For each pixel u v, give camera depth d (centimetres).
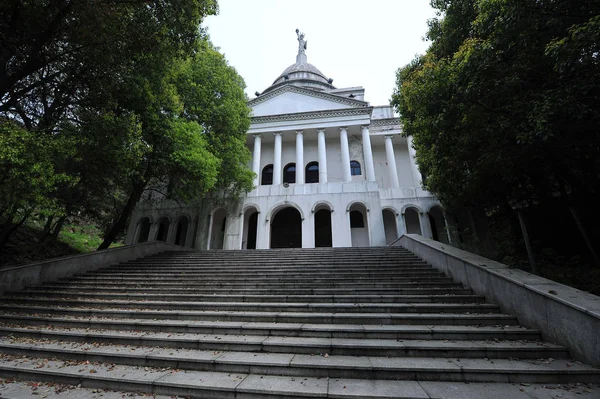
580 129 582
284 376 404
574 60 480
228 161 1694
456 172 893
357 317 581
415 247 1153
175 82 1463
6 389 398
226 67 1783
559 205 1017
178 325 573
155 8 857
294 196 1953
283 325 564
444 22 952
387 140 2484
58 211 807
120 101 1093
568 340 443
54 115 1010
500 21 574
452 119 746
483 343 475
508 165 688
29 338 577
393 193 2052
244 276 941
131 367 445
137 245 1332
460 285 766
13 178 661
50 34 800
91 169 1023
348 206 1878
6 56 777
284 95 2612
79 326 629
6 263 1225
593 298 460
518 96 618
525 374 383
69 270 1012
